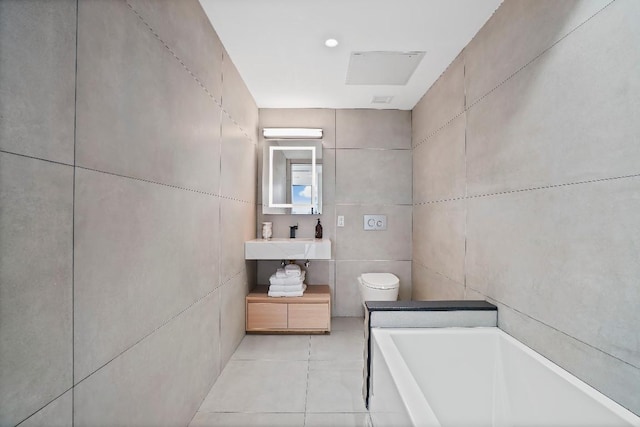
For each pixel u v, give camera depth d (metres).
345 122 3.71
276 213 3.64
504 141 1.82
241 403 2.02
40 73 0.84
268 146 3.65
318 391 2.16
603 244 1.20
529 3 1.61
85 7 0.99
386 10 1.95
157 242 1.43
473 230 2.18
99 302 1.06
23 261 0.80
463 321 1.94
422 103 3.31
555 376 1.36
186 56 1.71
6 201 0.76
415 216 3.54
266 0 1.86
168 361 1.54
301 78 2.90
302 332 3.20
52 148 0.88
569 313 1.36
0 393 0.74
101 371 1.07
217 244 2.24
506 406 1.68
